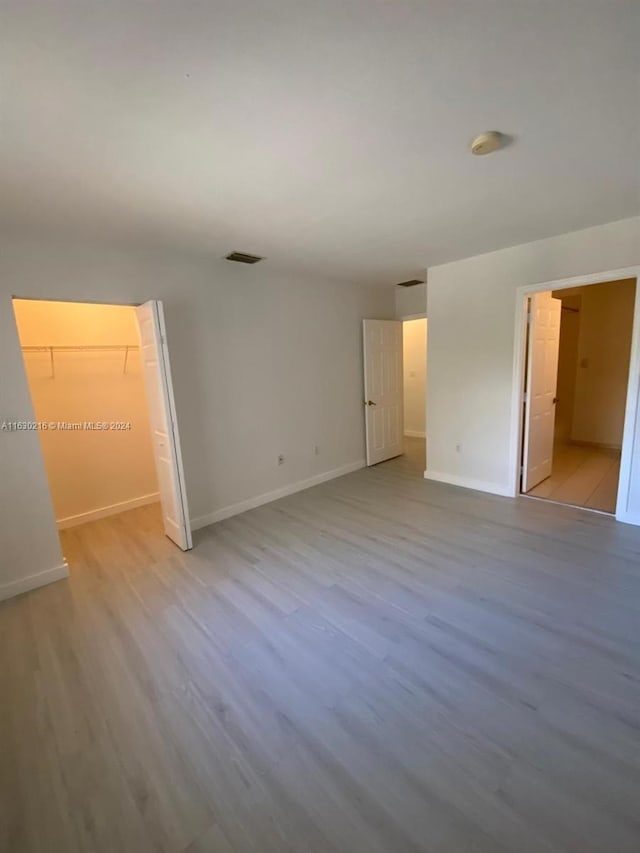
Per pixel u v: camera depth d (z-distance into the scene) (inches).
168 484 126.6
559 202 99.4
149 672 76.6
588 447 220.4
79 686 74.1
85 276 114.3
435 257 150.4
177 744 61.7
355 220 107.2
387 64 50.6
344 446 200.5
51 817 52.6
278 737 61.9
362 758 57.9
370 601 95.0
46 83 50.9
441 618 87.7
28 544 107.5
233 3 41.3
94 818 52.1
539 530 126.7
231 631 87.0
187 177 79.5
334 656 78.2
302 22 43.9
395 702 67.1
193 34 44.8
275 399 166.4
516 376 147.6
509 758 56.7
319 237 120.4
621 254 116.9
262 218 103.3
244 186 84.7
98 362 155.5
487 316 151.9
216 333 144.6
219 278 143.6
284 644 82.3
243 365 153.9
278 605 95.3
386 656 77.5
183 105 57.4
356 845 47.4
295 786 54.6
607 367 213.9
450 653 77.4
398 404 227.0
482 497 158.2
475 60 50.5
